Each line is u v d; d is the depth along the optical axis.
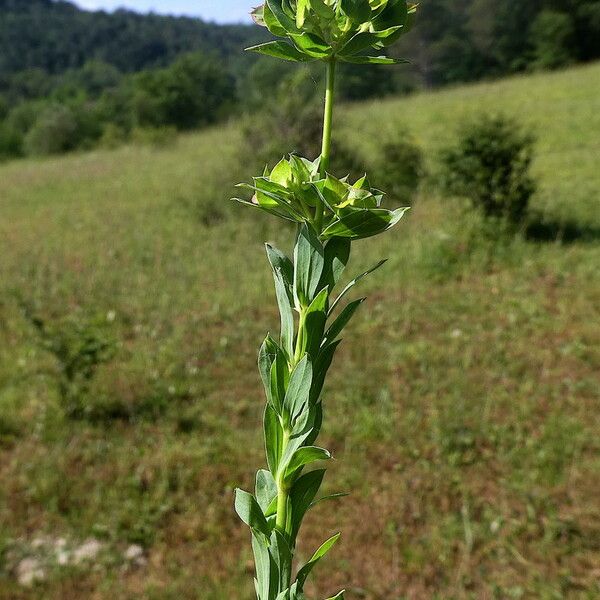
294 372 0.82
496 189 9.38
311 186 0.82
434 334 7.14
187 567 4.34
